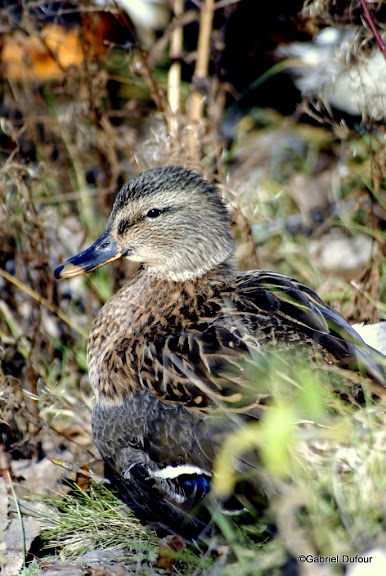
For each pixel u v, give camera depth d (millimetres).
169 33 12008
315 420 6723
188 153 10422
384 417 6758
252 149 13031
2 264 10367
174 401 7379
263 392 6988
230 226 8797
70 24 12891
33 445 9102
